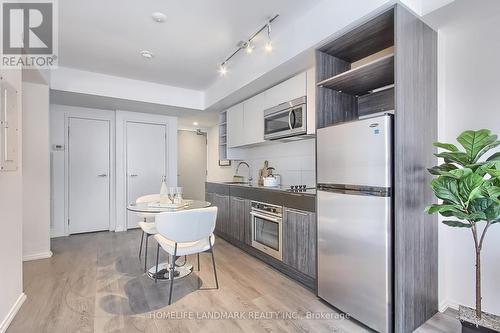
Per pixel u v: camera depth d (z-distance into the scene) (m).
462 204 1.46
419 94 1.83
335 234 2.03
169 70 3.67
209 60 3.35
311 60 2.59
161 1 2.17
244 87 3.39
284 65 2.71
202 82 4.16
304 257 2.43
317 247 2.21
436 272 1.98
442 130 2.04
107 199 4.71
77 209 4.46
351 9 1.94
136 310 2.02
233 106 4.25
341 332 1.77
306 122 2.75
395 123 1.68
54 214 4.27
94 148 4.59
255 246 3.18
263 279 2.60
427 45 1.92
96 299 2.19
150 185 5.00
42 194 3.28
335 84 2.25
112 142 4.74
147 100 4.13
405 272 1.71
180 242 2.16
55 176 4.28
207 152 6.59
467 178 1.39
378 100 2.38
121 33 2.68
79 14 2.34
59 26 2.53
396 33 1.68
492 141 1.40
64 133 4.35
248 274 2.72
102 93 3.79
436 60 2.00
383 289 1.70
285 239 2.68
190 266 2.91
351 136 1.90
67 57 3.22
